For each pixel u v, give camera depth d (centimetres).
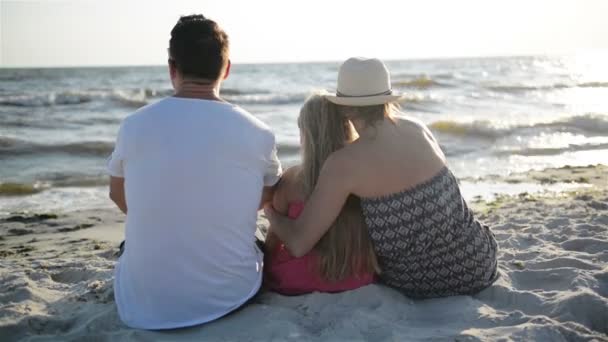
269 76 4972
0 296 337
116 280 291
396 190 280
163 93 2870
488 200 788
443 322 284
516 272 352
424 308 300
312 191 298
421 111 2261
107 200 898
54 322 297
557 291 317
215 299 279
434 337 261
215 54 270
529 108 2383
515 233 471
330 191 282
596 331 279
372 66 284
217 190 268
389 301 298
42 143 1369
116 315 292
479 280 305
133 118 269
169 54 278
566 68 6588
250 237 290
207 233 271
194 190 266
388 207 283
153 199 265
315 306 297
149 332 270
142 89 3139
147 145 264
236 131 271
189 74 272
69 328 296
